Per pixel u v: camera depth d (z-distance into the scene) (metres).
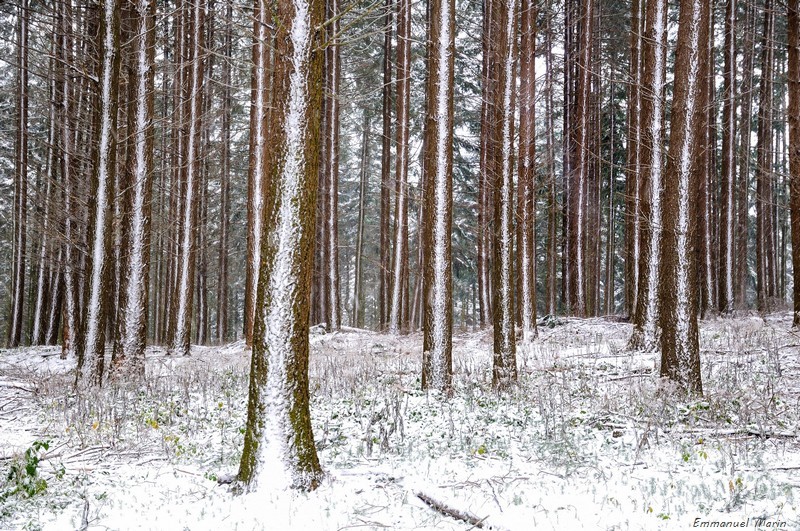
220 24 18.03
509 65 11.47
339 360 15.02
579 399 10.16
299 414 6.21
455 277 36.44
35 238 20.47
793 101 14.22
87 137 17.75
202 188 29.25
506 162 11.37
